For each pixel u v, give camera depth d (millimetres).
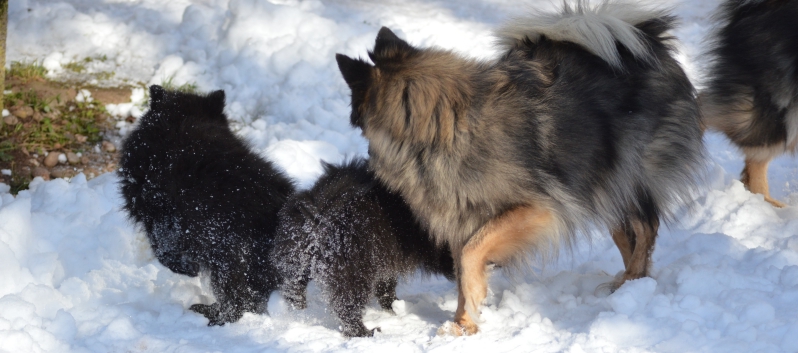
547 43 3832
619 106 3713
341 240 3490
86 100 6793
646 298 3699
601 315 3506
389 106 3363
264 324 3760
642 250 4016
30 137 6223
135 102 6918
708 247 4469
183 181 3766
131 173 3932
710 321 3461
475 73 3447
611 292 3990
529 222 3463
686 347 3225
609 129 3672
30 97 6574
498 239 3471
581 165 3570
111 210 4832
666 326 3404
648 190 3943
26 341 3178
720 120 5395
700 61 5613
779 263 4109
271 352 3324
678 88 3959
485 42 8453
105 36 7836
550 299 3959
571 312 3779
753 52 5125
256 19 7891
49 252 4133
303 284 3748
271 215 3832
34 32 7605
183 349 3303
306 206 3545
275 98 7094
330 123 6773
